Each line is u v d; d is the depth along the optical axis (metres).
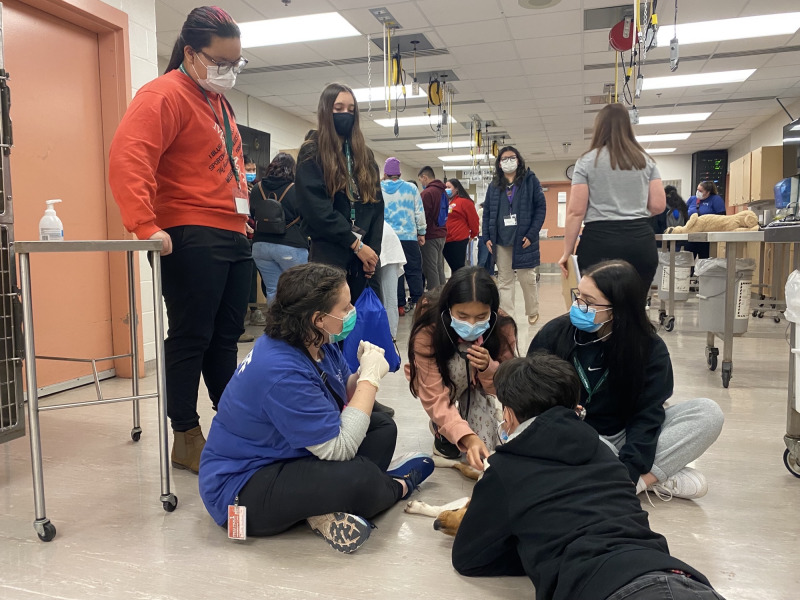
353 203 2.31
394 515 1.55
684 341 4.17
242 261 1.96
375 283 2.69
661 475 1.58
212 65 1.73
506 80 7.50
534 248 4.71
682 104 9.01
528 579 1.25
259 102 8.61
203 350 1.87
